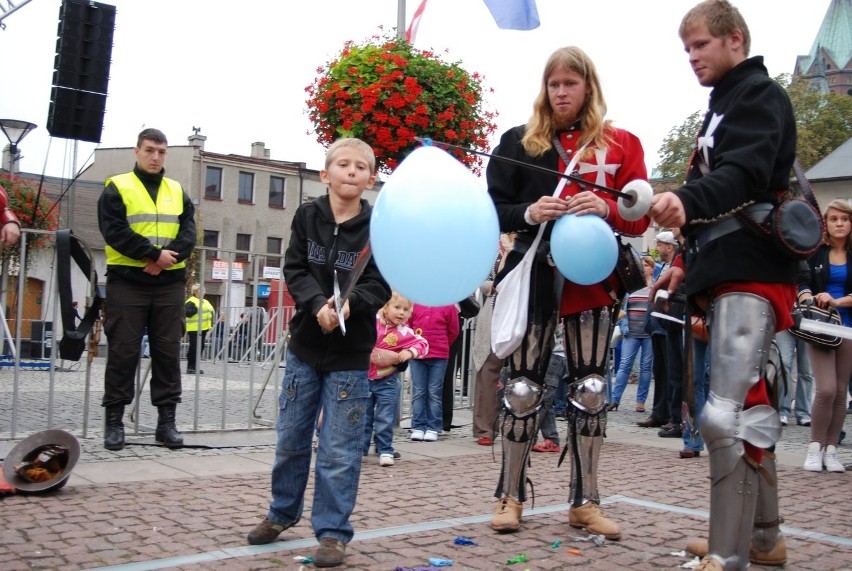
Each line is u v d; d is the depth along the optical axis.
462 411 9.05
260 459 5.39
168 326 5.75
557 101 3.53
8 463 4.25
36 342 12.20
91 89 9.53
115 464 5.03
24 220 15.68
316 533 3.12
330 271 3.26
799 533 3.75
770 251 2.84
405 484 4.78
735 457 2.72
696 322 5.27
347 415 3.15
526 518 3.88
